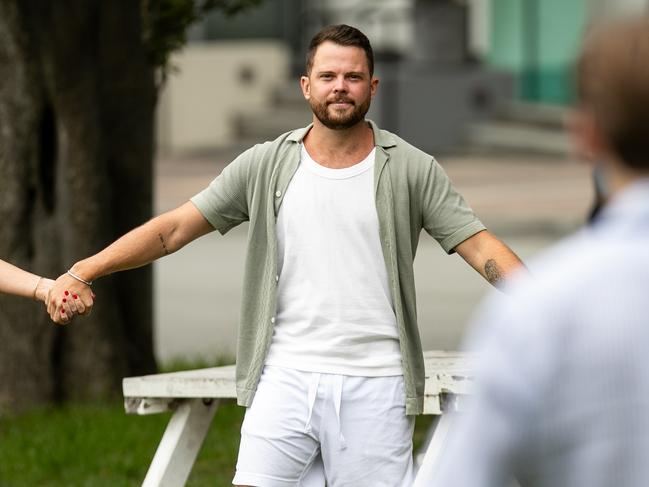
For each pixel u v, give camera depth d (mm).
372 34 75188
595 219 6227
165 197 57562
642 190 5879
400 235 11781
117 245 12273
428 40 71438
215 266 43688
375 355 11727
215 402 13977
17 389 21766
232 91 75062
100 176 21797
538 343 5676
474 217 11961
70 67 21344
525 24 73812
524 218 50219
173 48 22891
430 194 11883
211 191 12234
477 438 5762
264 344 11875
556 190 57781
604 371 5645
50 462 18797
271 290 11820
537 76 73500
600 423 5645
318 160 11797
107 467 18656
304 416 11703
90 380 22016
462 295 36031
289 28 75250
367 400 11680
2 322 21812
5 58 21516
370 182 11719
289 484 11828
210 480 17906
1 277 12625
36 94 21531
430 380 12391
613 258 5770
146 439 19906
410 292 11844
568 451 5695
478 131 70562
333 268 11672
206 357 27297
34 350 21797
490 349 5758
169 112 75562
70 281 12320
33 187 21781
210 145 74625
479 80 71438
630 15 5891
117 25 21766
